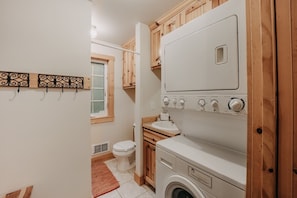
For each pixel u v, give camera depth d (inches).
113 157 114.4
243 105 31.7
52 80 50.4
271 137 17.4
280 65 16.8
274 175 17.3
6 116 43.3
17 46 44.4
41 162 48.9
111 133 114.4
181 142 50.5
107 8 68.4
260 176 18.7
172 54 50.6
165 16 73.9
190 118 53.9
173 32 50.4
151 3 65.1
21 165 45.6
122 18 77.3
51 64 50.3
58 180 52.1
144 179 80.5
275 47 17.2
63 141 53.1
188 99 44.8
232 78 33.7
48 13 49.7
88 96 59.0
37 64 47.8
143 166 80.9
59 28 51.9
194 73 42.7
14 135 44.5
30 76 46.4
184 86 46.0
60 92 52.5
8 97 43.5
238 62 32.7
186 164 38.5
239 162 35.8
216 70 37.0
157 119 87.1
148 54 84.8
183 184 38.7
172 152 43.0
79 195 56.6
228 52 34.5
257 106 19.1
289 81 16.2
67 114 54.0
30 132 47.0
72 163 55.1
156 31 81.0
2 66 42.4
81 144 57.2
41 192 48.9
